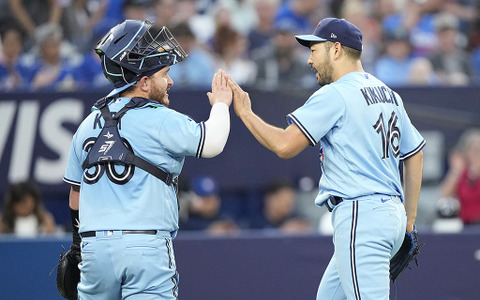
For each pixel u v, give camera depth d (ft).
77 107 90.89
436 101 95.40
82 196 45.52
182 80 99.40
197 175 91.86
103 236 44.09
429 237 67.92
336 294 49.98
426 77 107.96
